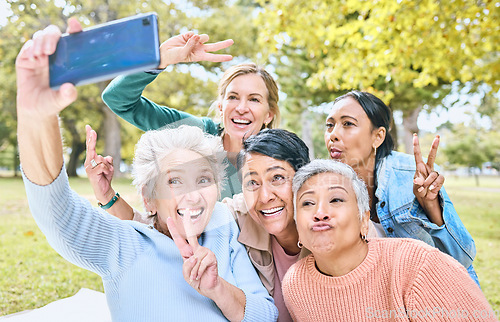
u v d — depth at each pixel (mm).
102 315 1857
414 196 1417
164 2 5055
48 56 769
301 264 1150
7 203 7340
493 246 5184
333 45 5770
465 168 19766
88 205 1049
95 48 763
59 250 1002
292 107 6824
